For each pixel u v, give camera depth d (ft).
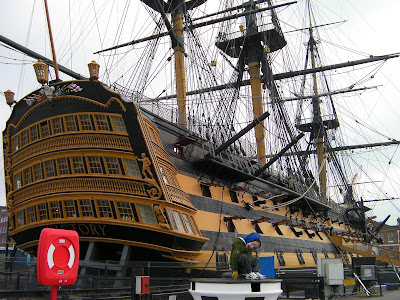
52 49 78.84
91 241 69.10
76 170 69.10
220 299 28.68
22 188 74.59
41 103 71.56
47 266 22.22
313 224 156.46
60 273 22.81
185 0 131.75
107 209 67.36
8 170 78.69
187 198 80.59
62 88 69.87
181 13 126.52
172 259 70.23
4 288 54.08
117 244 68.90
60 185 69.36
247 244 30.25
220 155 95.81
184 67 123.13
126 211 67.21
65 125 69.82
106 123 68.49
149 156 66.64
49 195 69.41
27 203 73.36
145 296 38.91
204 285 29.45
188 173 87.20
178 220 70.69
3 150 80.59
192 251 73.36
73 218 68.03
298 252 127.54
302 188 150.00
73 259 23.68
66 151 68.74
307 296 60.80
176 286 67.62
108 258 72.33
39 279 22.11
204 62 129.59
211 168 91.15
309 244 140.15
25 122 74.64
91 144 68.23
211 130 98.43
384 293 72.18
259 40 166.71
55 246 22.79
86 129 69.10
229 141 91.76
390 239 307.78
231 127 132.57
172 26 125.29
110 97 67.15
